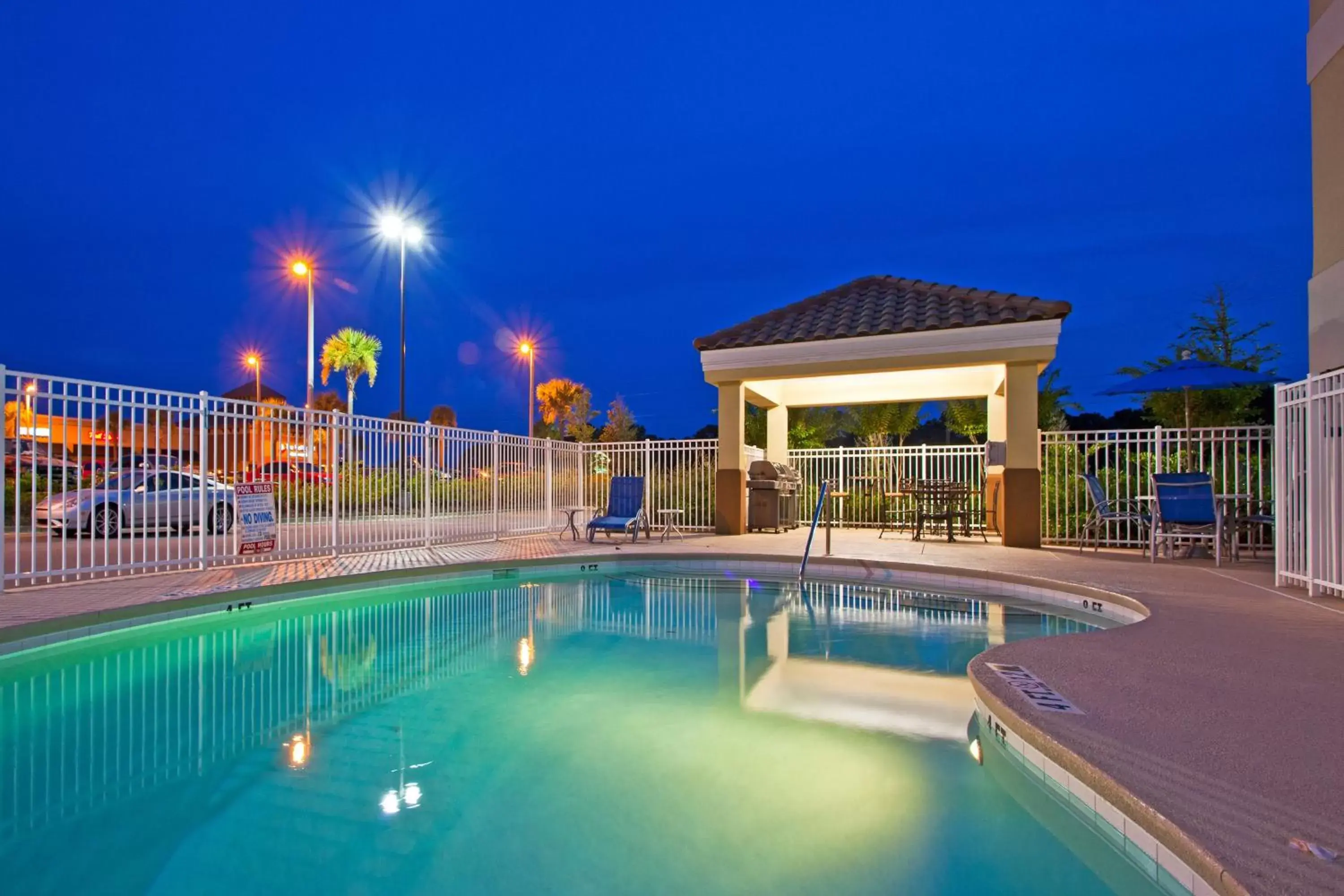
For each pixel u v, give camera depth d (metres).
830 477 14.43
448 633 6.15
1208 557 9.12
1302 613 5.19
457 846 2.56
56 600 5.85
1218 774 2.38
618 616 6.90
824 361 11.84
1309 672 3.60
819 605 7.42
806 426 19.48
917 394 14.01
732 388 12.73
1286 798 2.21
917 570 8.32
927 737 3.65
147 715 3.99
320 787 3.06
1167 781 2.32
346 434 9.61
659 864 2.42
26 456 6.49
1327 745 2.63
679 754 3.44
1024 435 10.46
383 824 2.73
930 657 5.30
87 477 9.20
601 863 2.43
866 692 4.45
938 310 11.79
